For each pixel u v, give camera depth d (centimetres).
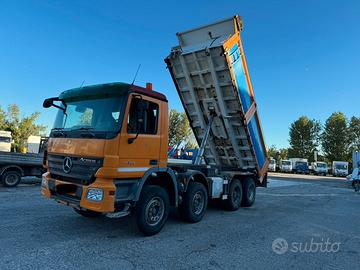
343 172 4938
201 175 755
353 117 6562
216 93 882
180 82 930
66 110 599
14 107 5175
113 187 495
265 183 1125
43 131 5366
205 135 926
